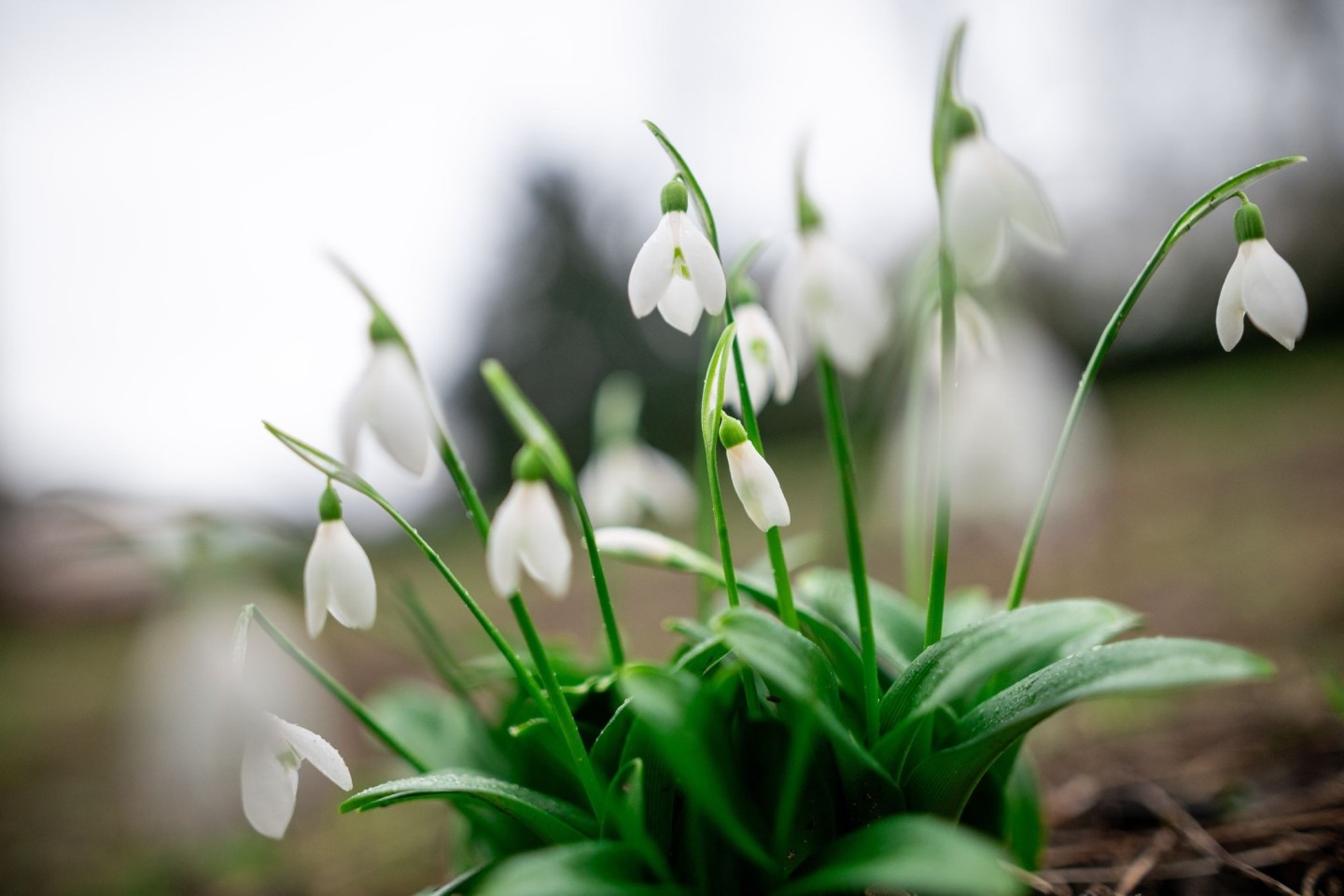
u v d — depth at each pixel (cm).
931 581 28
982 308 32
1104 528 106
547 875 25
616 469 46
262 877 49
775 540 28
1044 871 34
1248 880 32
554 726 30
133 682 101
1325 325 222
